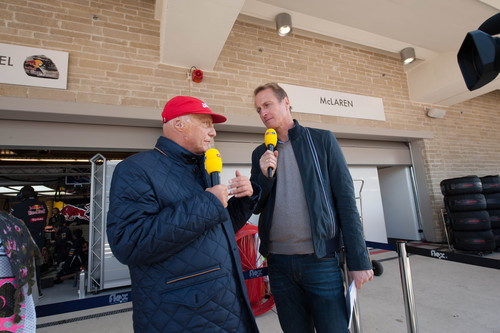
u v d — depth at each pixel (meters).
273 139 1.33
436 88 5.57
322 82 5.09
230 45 4.41
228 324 0.87
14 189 11.06
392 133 5.59
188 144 1.07
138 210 0.83
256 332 0.93
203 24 3.05
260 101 1.46
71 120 3.45
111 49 3.61
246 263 2.81
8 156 7.03
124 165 0.93
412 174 6.25
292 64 4.86
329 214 1.25
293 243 1.29
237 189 1.07
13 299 1.21
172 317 0.81
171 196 0.92
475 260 1.56
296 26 4.55
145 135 3.86
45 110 3.15
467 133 6.71
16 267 1.23
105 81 3.51
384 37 4.96
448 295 2.95
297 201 1.32
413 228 6.09
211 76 4.16
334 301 1.20
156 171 0.94
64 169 8.47
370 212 5.68
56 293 4.20
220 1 2.72
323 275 1.22
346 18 4.17
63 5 3.45
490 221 4.76
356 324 1.62
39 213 4.18
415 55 5.46
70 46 3.41
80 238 5.42
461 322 2.34
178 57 3.72
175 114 1.05
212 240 0.93
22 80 3.13
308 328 1.32
